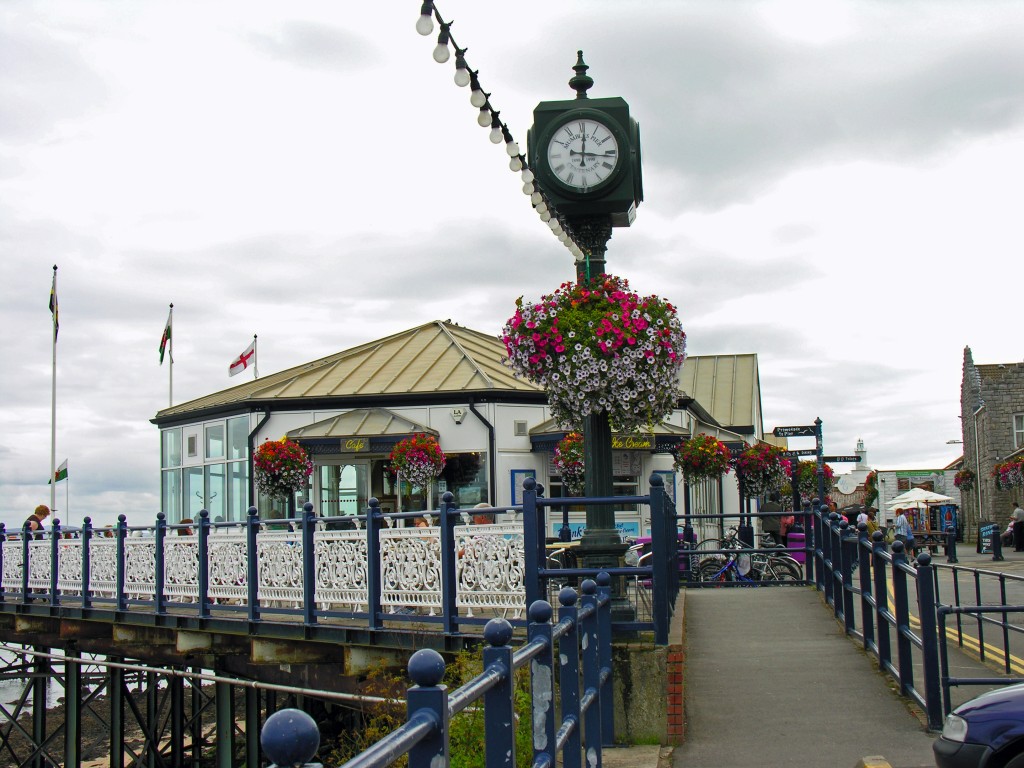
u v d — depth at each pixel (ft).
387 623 39.22
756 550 57.11
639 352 32.37
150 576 55.21
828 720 30.32
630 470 90.94
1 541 72.79
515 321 33.37
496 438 87.66
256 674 49.90
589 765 24.18
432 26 26.96
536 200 31.45
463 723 24.72
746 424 130.52
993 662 37.93
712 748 28.40
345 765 8.31
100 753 91.04
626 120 36.06
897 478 259.39
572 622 21.63
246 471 93.61
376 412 89.25
